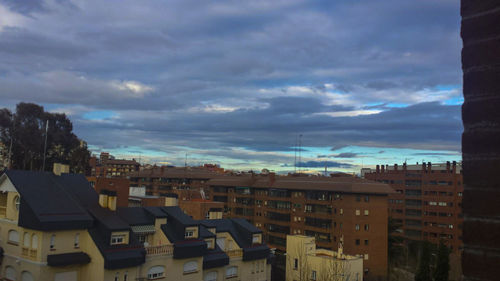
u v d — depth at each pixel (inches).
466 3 243.0
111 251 1558.8
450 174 4215.1
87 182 1921.8
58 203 1625.2
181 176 5644.7
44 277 1481.3
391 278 3218.5
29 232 1557.6
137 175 6299.2
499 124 217.8
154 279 1676.9
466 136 230.8
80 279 1578.5
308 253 2385.6
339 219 3422.7
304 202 3769.7
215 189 4788.4
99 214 1704.0
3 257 1620.3
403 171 4685.0
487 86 225.6
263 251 2174.0
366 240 3341.5
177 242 1791.3
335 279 1958.7
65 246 1553.9
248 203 4384.8
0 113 4082.2
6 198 1742.1
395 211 4623.5
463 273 223.0
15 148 4126.5
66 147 4633.4
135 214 1878.7
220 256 1951.3
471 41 236.7
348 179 3661.4
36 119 4301.2
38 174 1766.7
